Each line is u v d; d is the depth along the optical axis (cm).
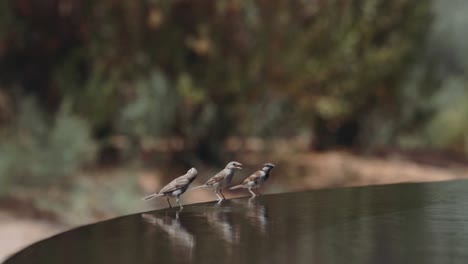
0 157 1609
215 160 2008
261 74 1933
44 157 1652
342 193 441
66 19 1894
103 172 1786
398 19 2211
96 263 239
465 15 2773
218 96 1962
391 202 390
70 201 1570
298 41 1939
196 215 348
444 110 2658
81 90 1906
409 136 2641
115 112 1892
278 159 2133
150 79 1889
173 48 1891
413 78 2527
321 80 1981
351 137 2586
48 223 1498
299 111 2134
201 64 1920
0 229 1421
